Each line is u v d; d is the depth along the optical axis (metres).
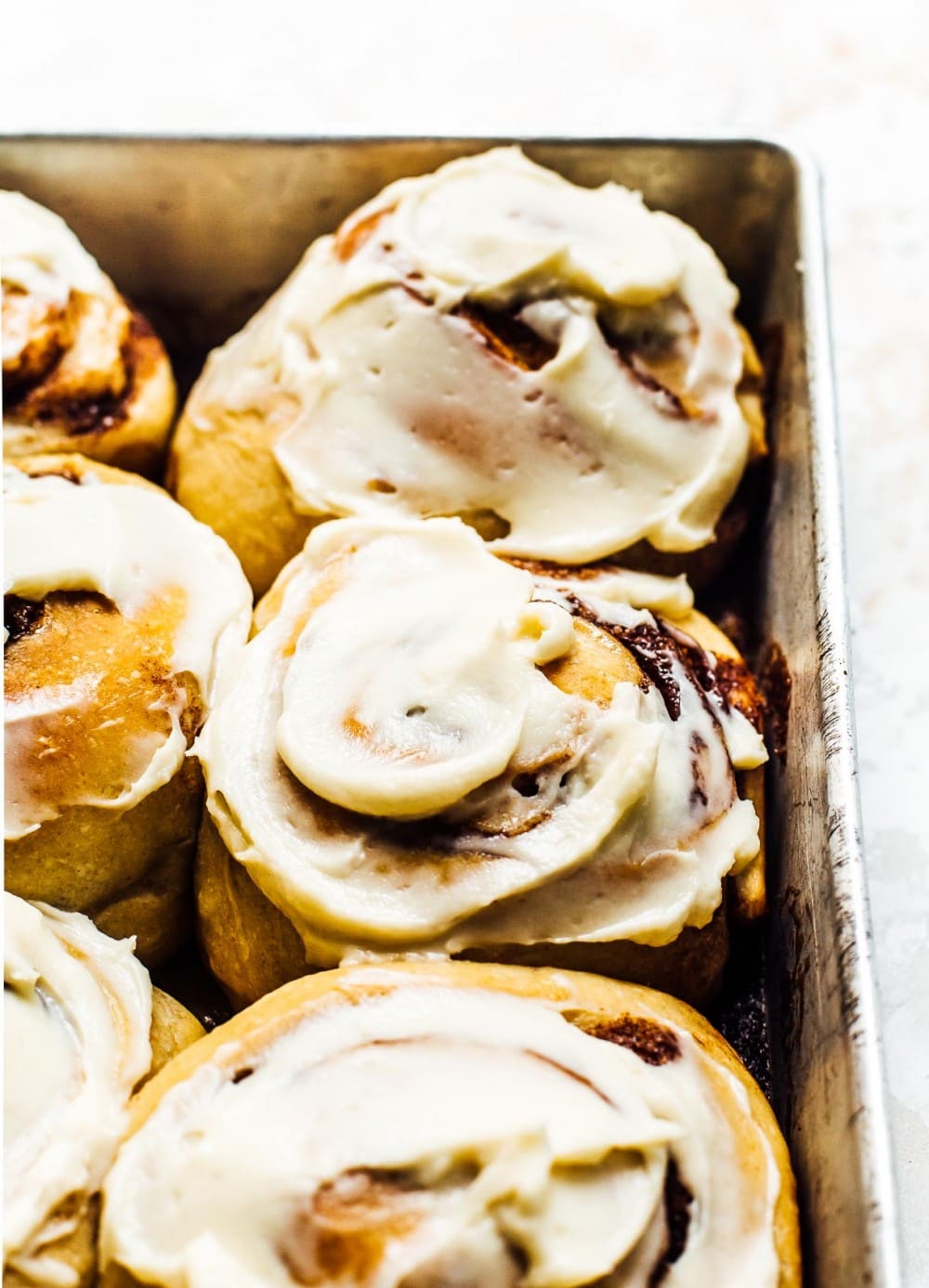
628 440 0.47
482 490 0.46
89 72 0.58
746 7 0.60
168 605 0.44
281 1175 0.38
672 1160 0.39
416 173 0.51
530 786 0.42
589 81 0.59
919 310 0.56
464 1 0.60
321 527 0.45
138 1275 0.38
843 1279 0.39
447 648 0.42
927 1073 0.45
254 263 0.52
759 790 0.44
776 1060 0.43
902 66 0.59
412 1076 0.39
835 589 0.44
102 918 0.43
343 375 0.47
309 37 0.59
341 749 0.42
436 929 0.41
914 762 0.49
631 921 0.41
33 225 0.49
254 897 0.42
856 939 0.41
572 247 0.47
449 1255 0.37
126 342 0.49
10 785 0.42
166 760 0.43
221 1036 0.40
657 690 0.43
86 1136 0.39
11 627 0.43
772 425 0.49
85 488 0.45
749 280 0.51
